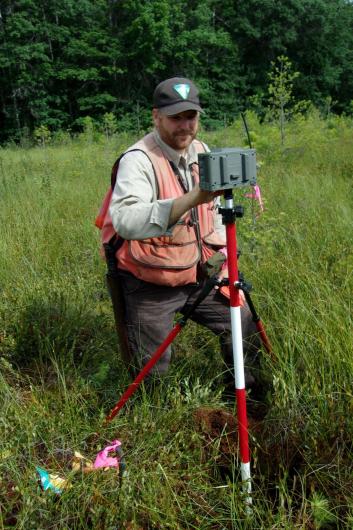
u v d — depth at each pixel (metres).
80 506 2.25
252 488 2.41
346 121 15.52
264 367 3.06
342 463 2.39
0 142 36.28
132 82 38.12
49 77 36.34
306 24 42.47
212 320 2.96
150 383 2.91
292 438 2.55
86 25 37.91
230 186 2.06
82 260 5.10
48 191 7.82
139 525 2.23
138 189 2.54
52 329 3.70
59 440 2.66
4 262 4.82
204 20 38.91
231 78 40.81
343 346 2.80
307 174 7.95
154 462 2.40
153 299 2.82
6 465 2.39
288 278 3.75
